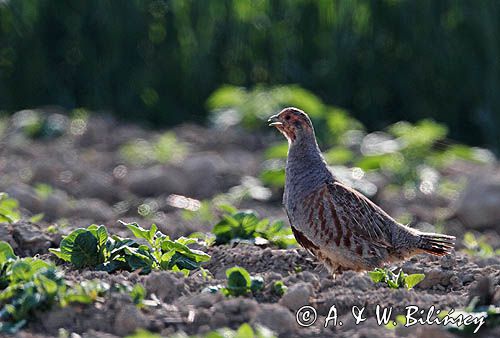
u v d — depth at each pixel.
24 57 22.81
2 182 15.78
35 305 6.97
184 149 18.44
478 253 11.27
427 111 22.28
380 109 22.55
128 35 22.56
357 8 22.00
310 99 19.33
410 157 17.25
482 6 21.55
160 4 22.53
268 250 9.45
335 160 16.86
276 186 15.98
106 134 19.80
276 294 7.75
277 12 22.31
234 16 22.41
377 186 15.91
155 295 7.66
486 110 21.69
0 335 6.71
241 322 7.00
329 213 8.76
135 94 22.70
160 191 16.00
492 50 21.61
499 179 15.08
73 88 23.08
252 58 22.59
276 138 19.41
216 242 10.21
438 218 14.96
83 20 22.66
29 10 22.56
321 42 22.30
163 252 9.02
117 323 6.91
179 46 22.58
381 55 22.30
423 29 21.97
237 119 19.98
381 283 8.42
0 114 22.31
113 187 16.08
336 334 6.95
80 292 7.11
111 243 8.80
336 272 9.02
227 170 16.81
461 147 18.66
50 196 14.00
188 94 22.64
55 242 9.83
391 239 8.98
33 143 19.34
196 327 6.96
